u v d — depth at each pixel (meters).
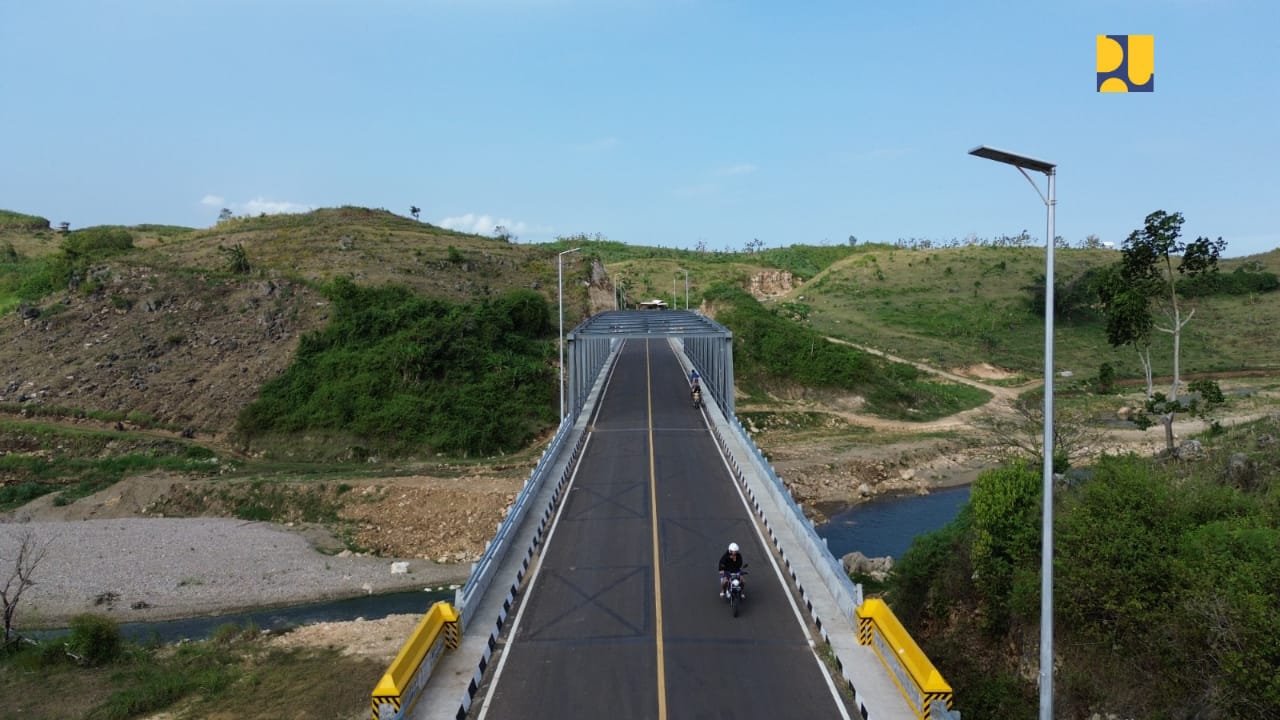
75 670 19.88
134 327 57.66
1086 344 83.44
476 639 15.14
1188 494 16.70
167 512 37.62
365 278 70.12
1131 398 59.69
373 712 11.59
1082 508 16.20
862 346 82.12
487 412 49.16
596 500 25.53
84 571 30.11
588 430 36.44
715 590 17.88
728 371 37.38
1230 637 12.07
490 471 41.38
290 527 35.56
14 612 26.72
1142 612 14.02
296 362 53.62
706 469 29.33
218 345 56.28
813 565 19.11
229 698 17.66
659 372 53.62
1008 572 18.05
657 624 16.02
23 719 16.67
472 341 55.41
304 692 17.88
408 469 42.38
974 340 85.38
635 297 115.75
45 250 93.31
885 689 12.92
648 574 18.95
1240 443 26.28
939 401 64.38
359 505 36.84
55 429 45.72
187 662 20.48
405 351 51.69
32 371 52.44
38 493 40.22
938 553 21.23
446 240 95.19
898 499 41.44
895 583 22.75
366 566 31.38
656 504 25.00
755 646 14.95
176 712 16.91
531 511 23.52
